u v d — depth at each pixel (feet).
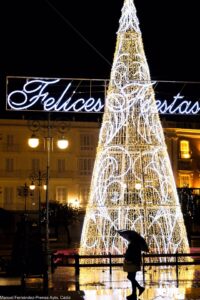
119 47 70.28
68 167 197.77
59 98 76.95
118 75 70.03
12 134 195.62
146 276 67.62
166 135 196.65
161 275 68.49
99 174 70.64
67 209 164.45
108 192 70.59
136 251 52.60
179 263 66.59
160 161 72.02
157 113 71.15
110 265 67.05
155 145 70.23
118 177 71.36
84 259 73.67
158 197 73.10
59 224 165.68
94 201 70.59
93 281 63.67
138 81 69.36
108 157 70.23
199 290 55.83
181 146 202.18
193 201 153.17
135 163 71.31
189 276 67.56
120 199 69.21
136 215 74.08
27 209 191.42
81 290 56.39
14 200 193.47
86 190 199.00
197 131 203.82
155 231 78.79
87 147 199.41
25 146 195.72
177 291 55.21
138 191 75.10
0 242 155.63
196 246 129.49
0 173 193.06
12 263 63.16
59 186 196.85
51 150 196.03
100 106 78.02
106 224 76.07
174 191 71.97
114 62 70.23
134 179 71.67
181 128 200.54
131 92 69.56
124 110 69.46
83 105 77.36
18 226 64.54
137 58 70.23
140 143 69.72
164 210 69.87
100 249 72.79
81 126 198.49
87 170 199.41
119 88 69.62
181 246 73.82
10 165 195.11
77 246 136.46
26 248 58.13
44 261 57.88
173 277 66.59
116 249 71.82
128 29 70.44
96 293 54.24
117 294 53.67
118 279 65.36
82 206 194.08
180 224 72.59
